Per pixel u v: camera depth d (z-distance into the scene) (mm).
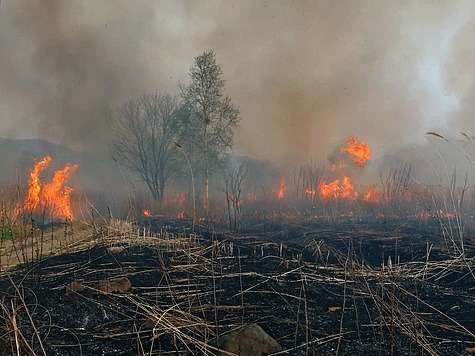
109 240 9945
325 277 7090
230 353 4074
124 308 5410
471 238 10070
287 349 4387
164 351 4262
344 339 4668
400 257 8758
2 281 6195
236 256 8766
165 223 15609
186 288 6387
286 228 13648
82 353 4168
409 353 4359
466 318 5414
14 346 3975
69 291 5727
